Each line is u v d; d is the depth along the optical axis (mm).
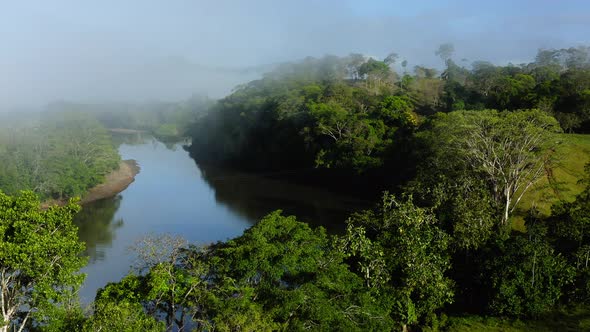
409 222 35156
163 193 87000
